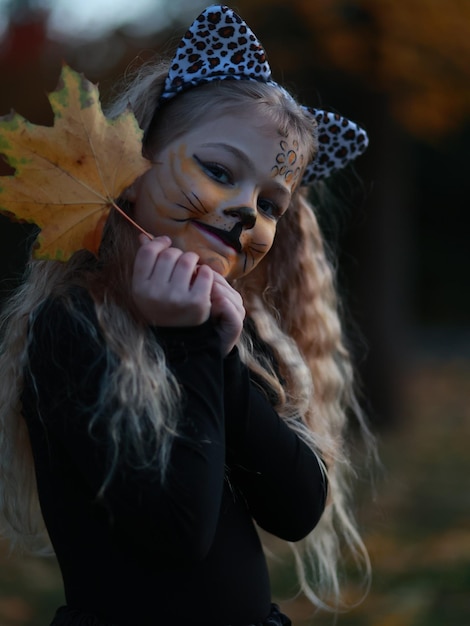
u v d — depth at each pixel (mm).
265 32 6160
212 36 1776
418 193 17859
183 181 1658
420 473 6195
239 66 1781
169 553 1455
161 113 1755
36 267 1812
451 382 10648
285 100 1776
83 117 1553
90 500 1555
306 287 2303
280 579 4016
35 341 1581
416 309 17844
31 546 2092
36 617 3672
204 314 1561
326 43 6043
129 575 1565
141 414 1480
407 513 5184
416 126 6785
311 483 1756
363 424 2455
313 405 2090
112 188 1587
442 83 6297
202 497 1451
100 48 6594
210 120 1693
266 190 1718
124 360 1510
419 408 8688
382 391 7535
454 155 16578
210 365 1562
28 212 1552
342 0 5867
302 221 2303
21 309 1779
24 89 6484
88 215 1582
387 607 3744
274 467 1705
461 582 3953
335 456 2068
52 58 6531
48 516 1630
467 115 6789
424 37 6016
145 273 1562
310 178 2197
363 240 7547
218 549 1628
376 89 6480
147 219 1684
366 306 7547
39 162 1544
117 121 1578
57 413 1506
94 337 1537
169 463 1454
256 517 1775
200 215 1657
